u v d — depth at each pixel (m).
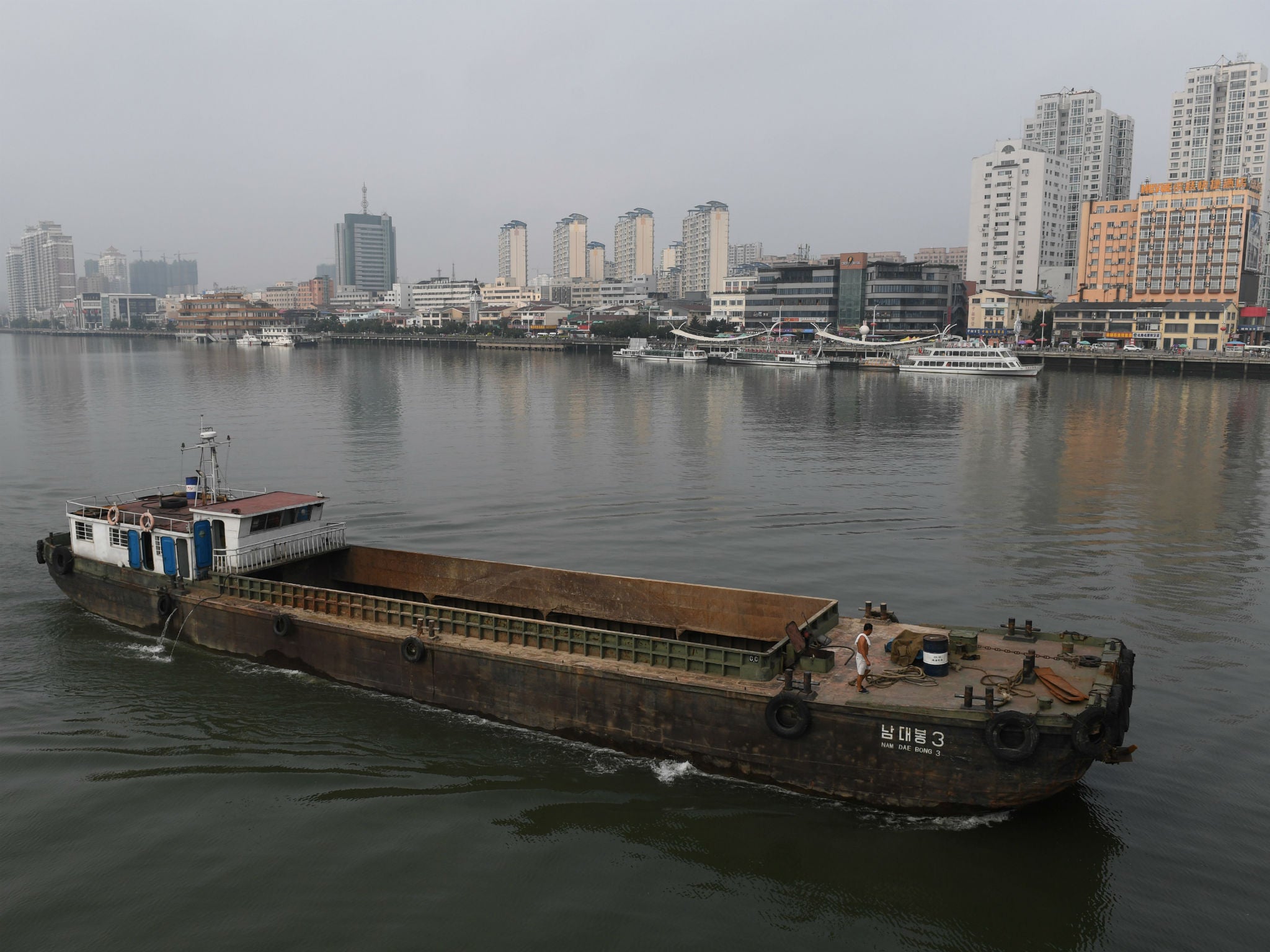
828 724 22.22
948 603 38.38
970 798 21.45
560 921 19.25
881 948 18.62
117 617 34.75
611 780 23.84
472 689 26.78
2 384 146.75
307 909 19.53
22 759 25.19
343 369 190.25
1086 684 22.34
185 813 22.78
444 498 59.06
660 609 30.53
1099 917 19.25
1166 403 122.56
